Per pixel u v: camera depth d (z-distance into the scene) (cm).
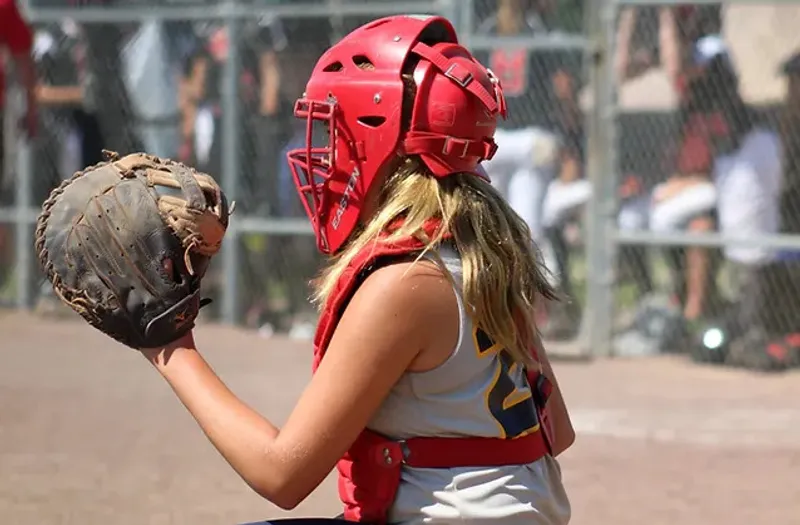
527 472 923
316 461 873
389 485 908
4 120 3488
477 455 905
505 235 925
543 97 3070
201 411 891
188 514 1730
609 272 2989
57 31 3447
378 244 892
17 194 3516
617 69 2991
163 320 903
